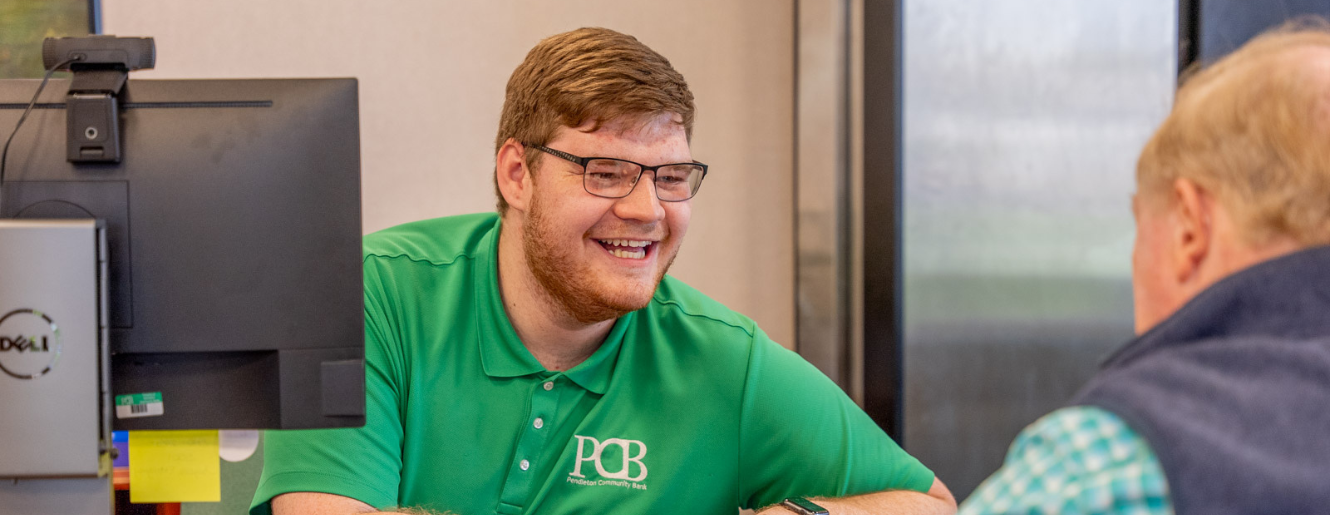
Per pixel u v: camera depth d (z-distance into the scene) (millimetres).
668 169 1176
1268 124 637
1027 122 2264
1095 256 2309
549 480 1256
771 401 1336
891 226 2217
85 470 917
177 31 2217
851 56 2309
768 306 2447
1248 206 636
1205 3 2158
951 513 1340
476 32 2301
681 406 1314
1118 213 2301
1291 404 562
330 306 988
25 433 908
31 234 893
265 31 2238
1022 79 2254
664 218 1188
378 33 2273
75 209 947
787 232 2445
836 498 1299
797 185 2420
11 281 893
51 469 915
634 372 1331
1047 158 2275
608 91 1133
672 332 1367
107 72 956
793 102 2426
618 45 1176
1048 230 2289
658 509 1276
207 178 962
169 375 982
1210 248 668
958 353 2271
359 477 1165
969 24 2225
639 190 1154
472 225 1412
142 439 1009
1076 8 2264
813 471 1343
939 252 2246
